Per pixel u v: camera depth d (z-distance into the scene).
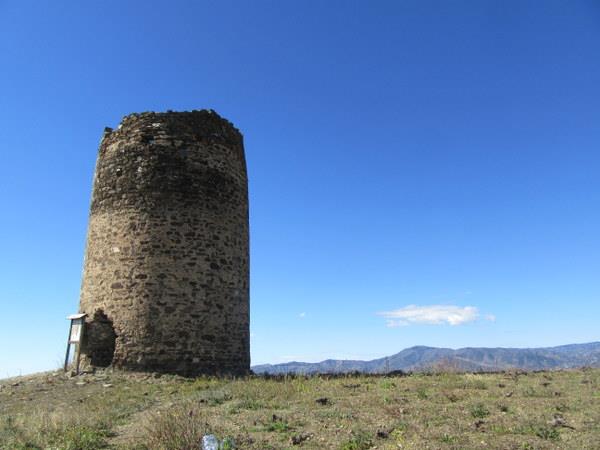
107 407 10.38
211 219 15.80
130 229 15.14
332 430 7.45
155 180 15.45
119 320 14.50
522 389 10.39
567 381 11.58
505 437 6.63
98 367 14.23
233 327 15.59
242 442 6.91
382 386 11.41
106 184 16.08
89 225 16.36
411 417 7.95
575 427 7.00
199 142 16.19
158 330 14.23
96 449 7.26
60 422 8.63
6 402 11.82
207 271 15.24
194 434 6.98
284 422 7.95
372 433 7.11
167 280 14.64
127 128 16.33
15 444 7.49
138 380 13.25
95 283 15.30
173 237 15.02
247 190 18.14
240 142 17.92
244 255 16.94
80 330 14.52
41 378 14.17
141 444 7.19
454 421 7.55
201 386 12.48
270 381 12.85
